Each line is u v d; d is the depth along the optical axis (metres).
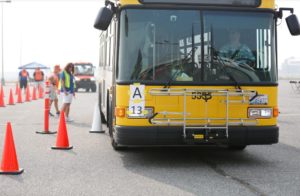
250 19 8.81
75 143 11.59
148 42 8.62
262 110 8.63
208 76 8.61
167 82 8.46
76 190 6.96
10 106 24.56
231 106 8.55
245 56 8.73
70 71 16.83
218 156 9.94
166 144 8.45
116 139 8.52
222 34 8.72
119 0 8.74
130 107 8.44
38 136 12.81
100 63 16.48
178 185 7.26
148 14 8.66
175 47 8.63
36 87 33.78
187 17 8.70
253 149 10.92
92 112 21.03
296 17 8.91
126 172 8.25
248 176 7.94
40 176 7.89
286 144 11.70
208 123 8.49
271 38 8.84
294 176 7.95
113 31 9.78
